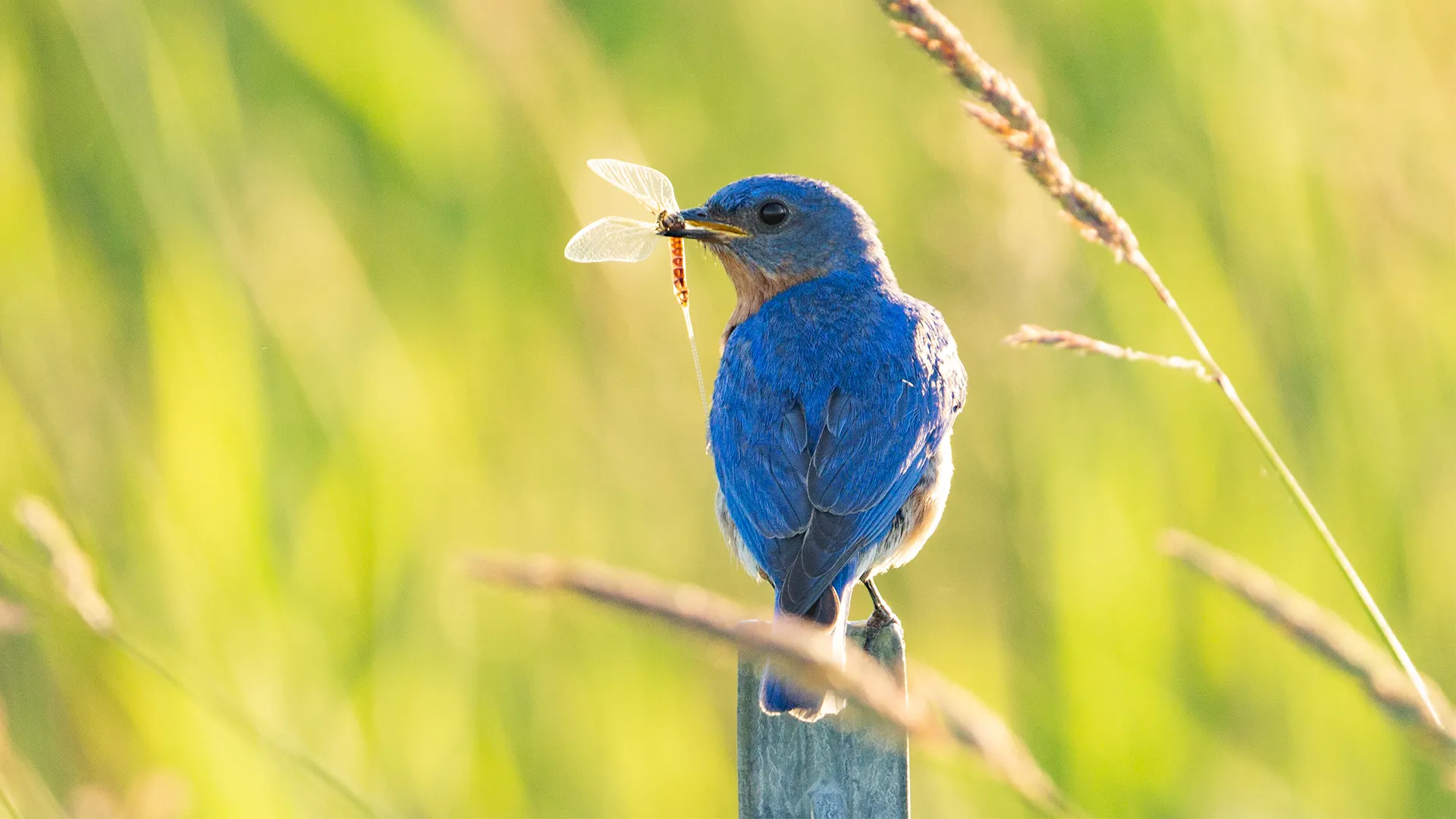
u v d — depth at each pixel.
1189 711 11.42
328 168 13.05
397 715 11.25
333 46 13.05
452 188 12.93
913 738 4.97
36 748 10.55
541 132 12.34
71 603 7.85
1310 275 12.43
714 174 13.23
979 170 12.45
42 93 12.23
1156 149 12.84
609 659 11.97
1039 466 12.04
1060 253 12.33
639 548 12.25
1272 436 12.23
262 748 9.98
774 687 6.66
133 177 11.88
